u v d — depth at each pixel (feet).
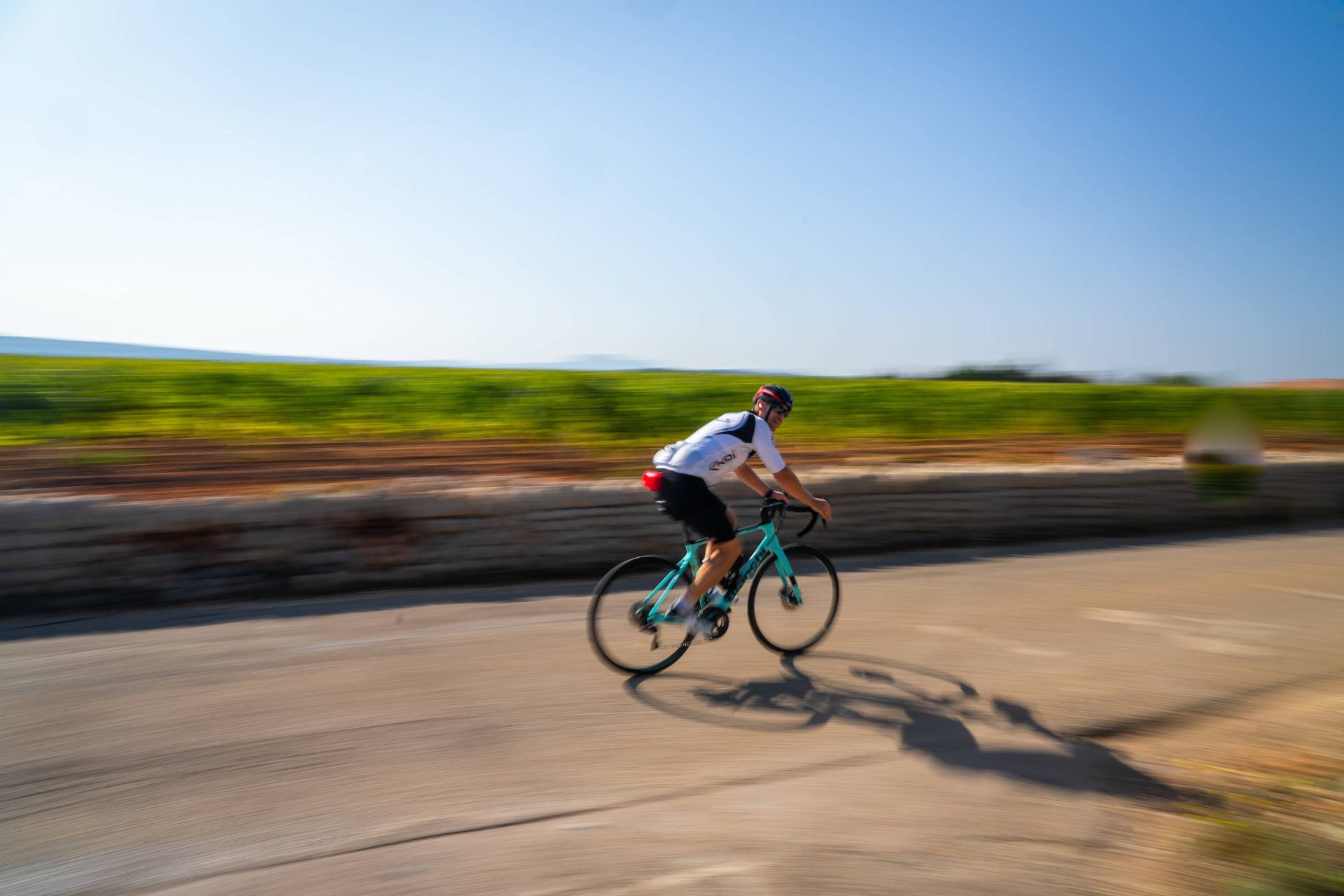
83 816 9.99
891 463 33.94
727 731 12.89
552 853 9.38
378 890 8.64
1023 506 27.89
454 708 13.44
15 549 17.44
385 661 15.46
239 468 28.07
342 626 17.42
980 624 18.60
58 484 24.09
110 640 16.20
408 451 32.99
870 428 47.03
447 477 27.40
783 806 10.55
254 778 10.98
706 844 9.62
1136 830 9.99
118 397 43.06
